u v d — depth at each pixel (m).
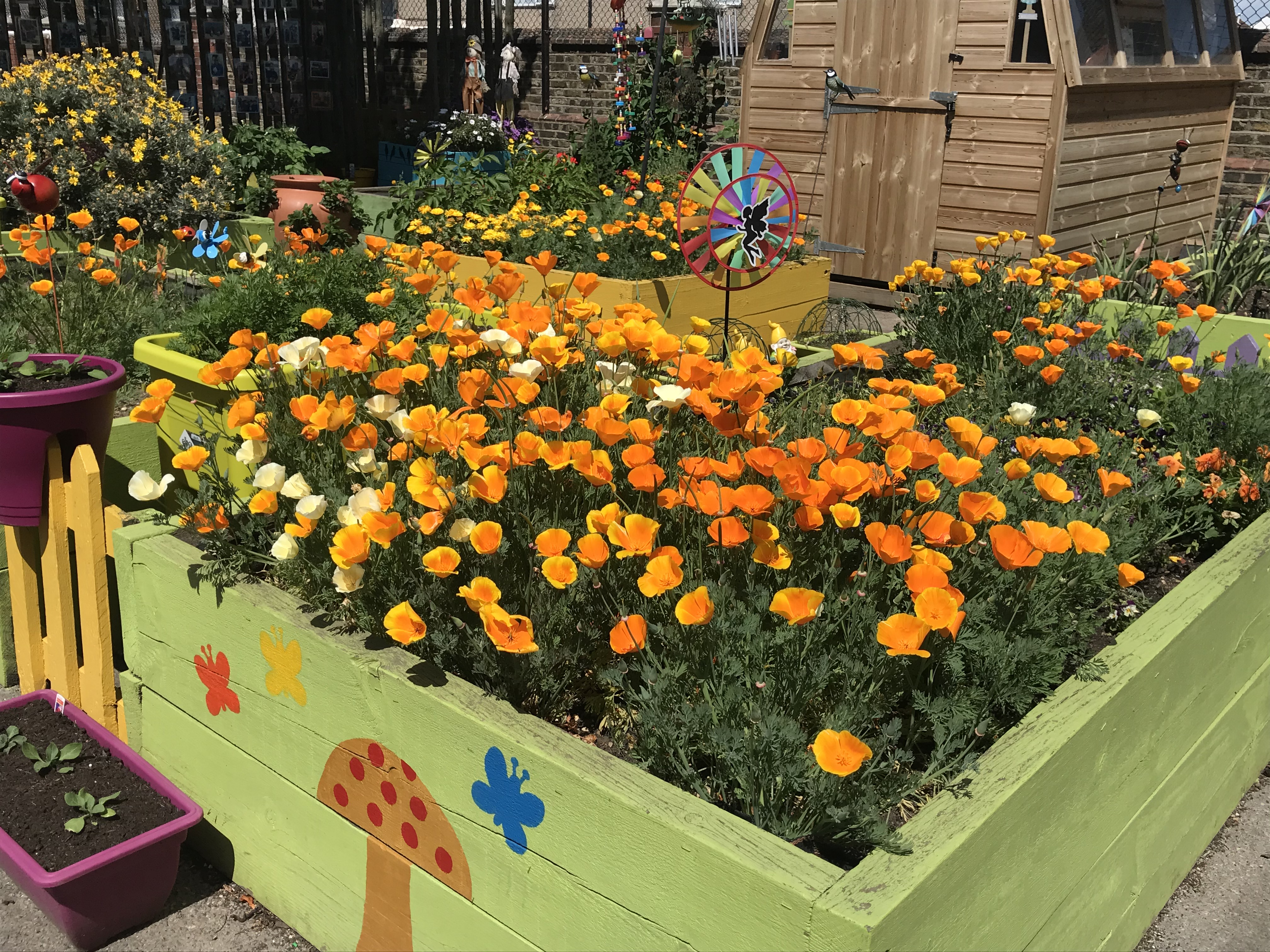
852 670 1.75
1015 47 7.26
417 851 2.09
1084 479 2.89
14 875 2.49
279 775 2.42
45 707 3.02
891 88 7.81
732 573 2.08
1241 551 2.74
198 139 8.27
